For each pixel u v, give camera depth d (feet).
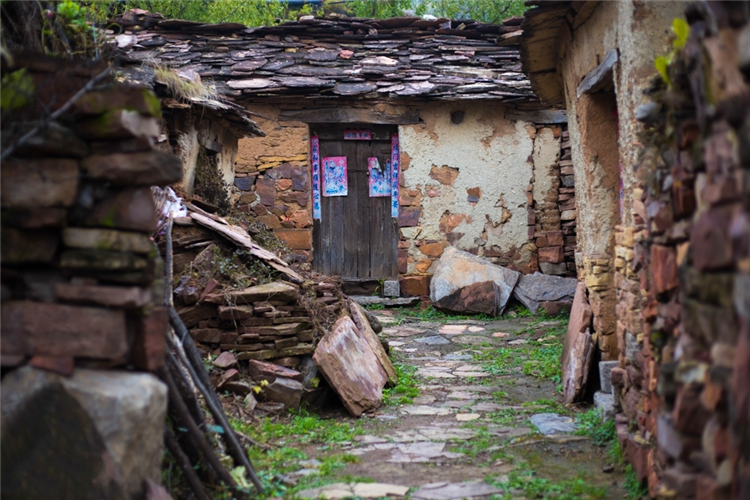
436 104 37.09
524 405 19.31
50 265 8.99
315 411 18.93
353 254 38.29
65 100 8.95
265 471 13.76
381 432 16.98
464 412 18.84
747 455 6.11
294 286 20.53
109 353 8.66
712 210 7.19
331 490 12.87
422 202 37.24
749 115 6.21
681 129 8.62
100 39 14.28
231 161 29.94
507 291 34.88
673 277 9.53
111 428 8.31
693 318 7.99
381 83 35.83
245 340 18.84
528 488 12.92
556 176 37.42
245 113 26.76
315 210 38.04
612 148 19.44
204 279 19.03
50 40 12.42
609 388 18.22
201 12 46.65
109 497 8.32
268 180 36.58
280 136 36.55
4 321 8.77
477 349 27.43
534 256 37.50
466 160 37.27
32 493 8.52
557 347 26.68
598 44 17.87
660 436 9.10
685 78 8.59
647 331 11.96
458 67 36.88
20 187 8.68
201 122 24.62
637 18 14.66
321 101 36.35
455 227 37.29
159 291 9.55
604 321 19.06
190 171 23.56
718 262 6.97
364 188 38.19
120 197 8.89
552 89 26.55
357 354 20.13
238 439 14.58
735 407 6.40
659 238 10.13
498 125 37.29
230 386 17.75
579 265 22.44
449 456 15.07
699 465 7.92
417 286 37.06
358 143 38.17
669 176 9.62
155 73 20.62
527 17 19.29
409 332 30.60
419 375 23.16
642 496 12.25
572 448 15.64
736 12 6.60
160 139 20.93
